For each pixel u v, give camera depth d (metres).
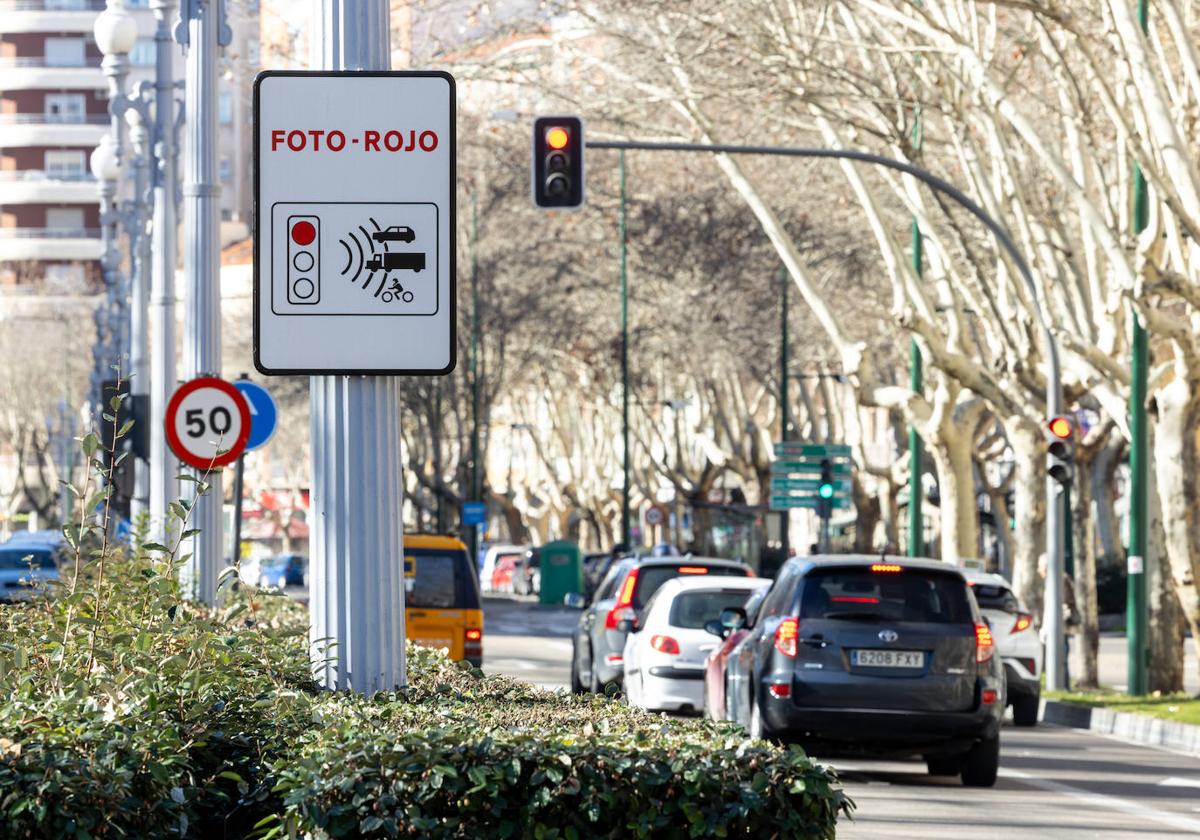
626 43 66.50
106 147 95.75
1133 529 64.25
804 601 38.53
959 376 74.56
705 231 124.38
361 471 19.03
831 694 37.81
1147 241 55.44
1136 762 45.56
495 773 15.26
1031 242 63.12
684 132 69.69
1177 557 59.97
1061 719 60.19
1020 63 60.28
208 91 44.78
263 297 18.77
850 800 16.08
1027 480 75.56
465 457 154.00
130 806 15.76
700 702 49.84
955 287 74.69
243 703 18.27
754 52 62.12
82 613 20.45
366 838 15.23
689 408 184.12
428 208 18.94
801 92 62.31
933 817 33.25
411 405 153.88
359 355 18.80
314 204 18.88
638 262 132.88
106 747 15.93
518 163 124.56
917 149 66.38
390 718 17.36
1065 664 68.12
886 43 63.09
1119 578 117.31
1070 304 67.31
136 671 18.70
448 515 185.12
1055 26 59.28
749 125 76.56
